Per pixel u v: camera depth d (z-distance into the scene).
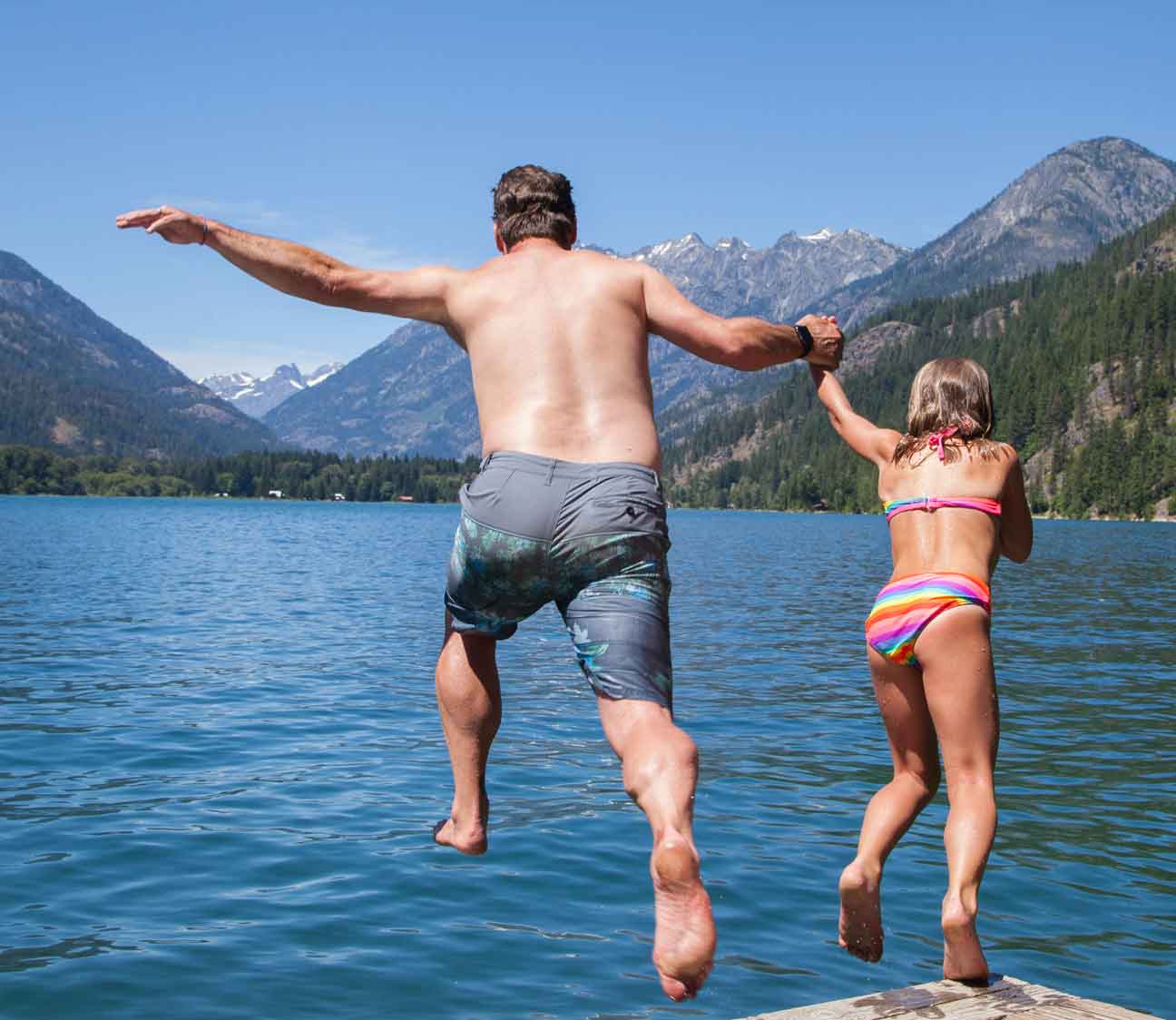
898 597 4.04
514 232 3.43
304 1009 5.36
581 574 2.93
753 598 29.81
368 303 3.25
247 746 10.91
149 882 7.04
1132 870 7.49
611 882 7.20
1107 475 172.38
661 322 3.24
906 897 6.95
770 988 5.70
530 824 8.41
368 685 14.59
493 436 3.07
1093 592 32.50
